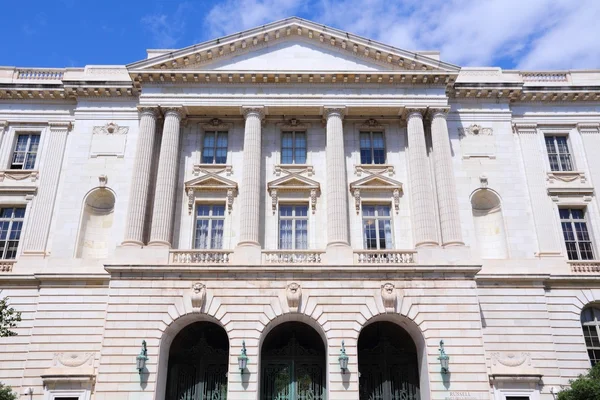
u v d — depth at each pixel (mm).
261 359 30922
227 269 29391
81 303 30891
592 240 34031
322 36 35875
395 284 29453
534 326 30766
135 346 28062
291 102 34531
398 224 33125
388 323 32438
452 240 31125
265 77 34625
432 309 28969
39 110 36688
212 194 33906
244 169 32938
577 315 31641
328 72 34406
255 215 31688
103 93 36219
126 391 27141
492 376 29125
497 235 34156
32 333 30172
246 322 28672
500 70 37688
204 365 31031
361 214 33469
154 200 32125
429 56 36719
